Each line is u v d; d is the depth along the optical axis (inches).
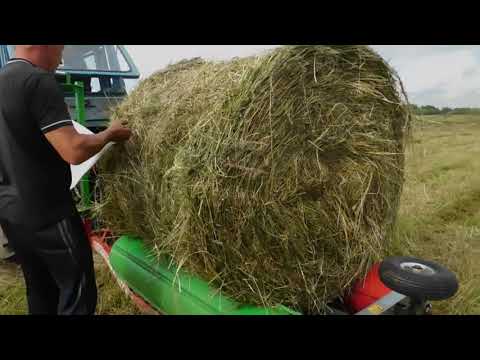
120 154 93.9
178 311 81.6
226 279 71.9
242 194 64.5
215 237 66.9
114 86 168.9
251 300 72.4
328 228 76.2
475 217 163.9
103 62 162.4
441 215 169.2
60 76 145.9
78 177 90.0
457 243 137.0
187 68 103.0
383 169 84.5
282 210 68.9
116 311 110.1
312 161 72.3
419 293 66.7
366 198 83.1
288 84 64.8
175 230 73.5
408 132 86.7
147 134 85.1
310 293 74.4
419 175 212.7
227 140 61.7
